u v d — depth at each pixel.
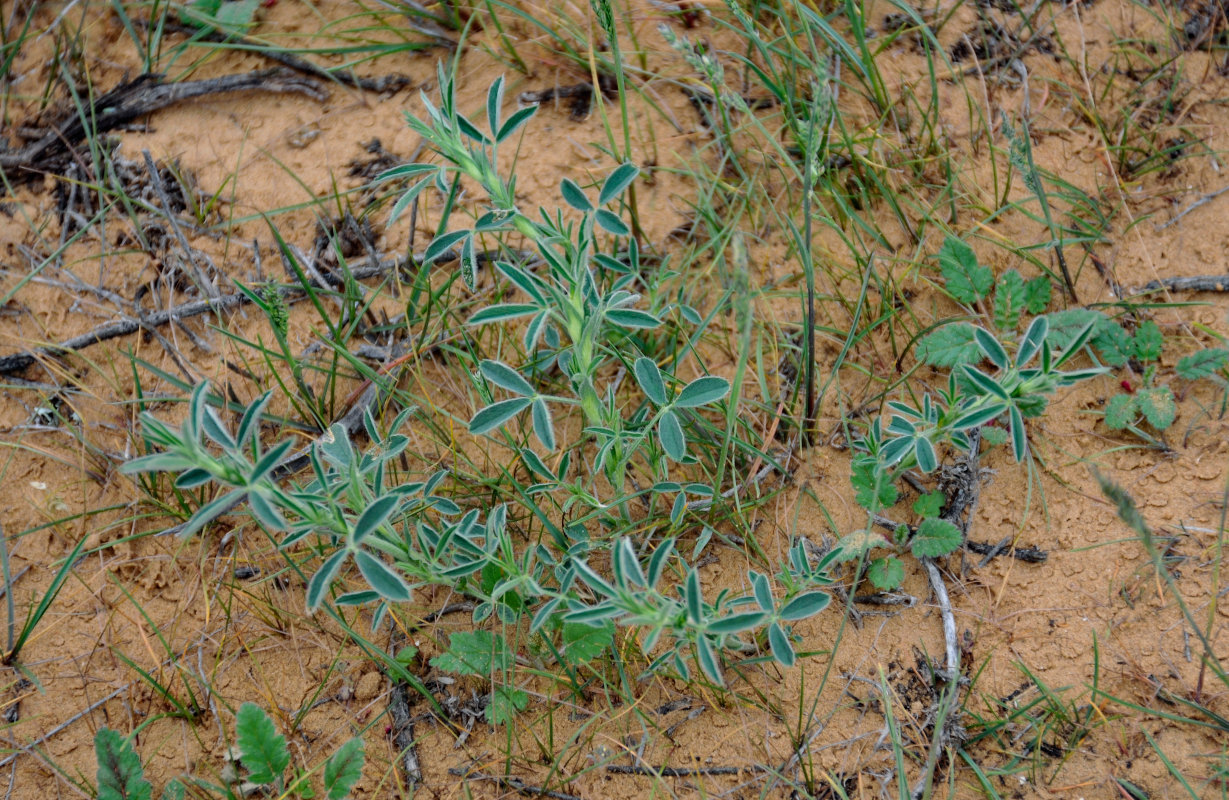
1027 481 1.06
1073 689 1.02
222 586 1.05
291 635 1.04
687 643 1.00
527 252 1.09
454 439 1.06
